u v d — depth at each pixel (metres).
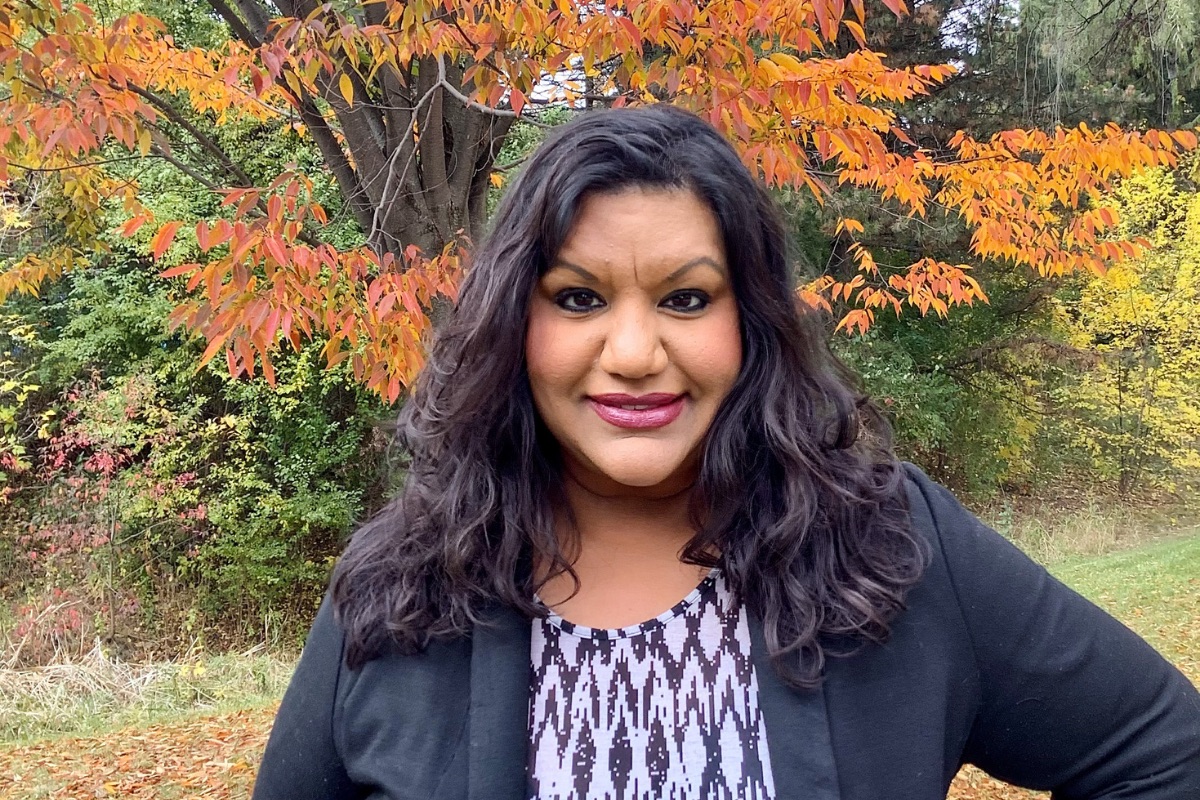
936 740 0.97
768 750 0.97
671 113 1.02
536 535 1.05
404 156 3.35
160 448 8.51
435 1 2.28
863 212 8.52
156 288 8.85
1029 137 3.17
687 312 0.99
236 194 2.23
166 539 8.93
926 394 10.73
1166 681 1.03
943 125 9.16
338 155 3.54
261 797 1.13
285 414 8.87
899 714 0.98
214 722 5.64
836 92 2.54
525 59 2.41
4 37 2.44
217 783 4.48
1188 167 11.10
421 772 1.00
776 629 0.98
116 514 8.51
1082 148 3.06
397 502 1.19
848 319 3.39
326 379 8.46
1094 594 7.46
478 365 1.04
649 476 0.99
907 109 8.70
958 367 12.16
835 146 2.51
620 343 0.95
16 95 2.47
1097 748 1.01
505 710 0.99
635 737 0.99
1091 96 8.91
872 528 1.04
